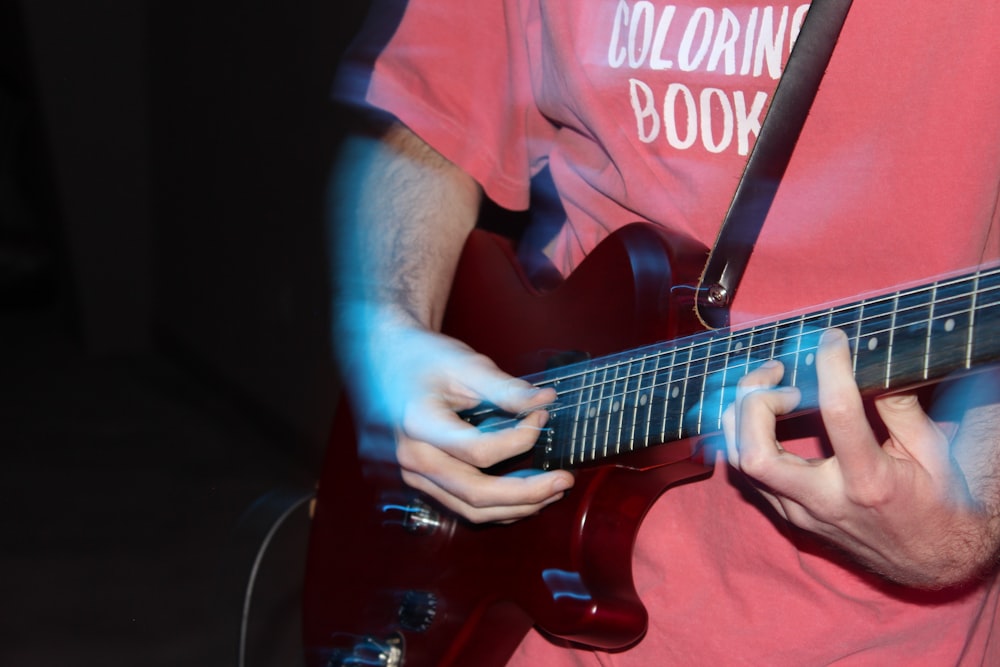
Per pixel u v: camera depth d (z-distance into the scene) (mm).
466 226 1369
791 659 1021
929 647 968
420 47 1384
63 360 5070
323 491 1331
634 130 1135
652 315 1030
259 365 3912
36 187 5668
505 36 1332
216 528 3189
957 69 899
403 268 1321
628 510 1058
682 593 1076
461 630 1164
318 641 1300
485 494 1061
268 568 2609
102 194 5047
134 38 4910
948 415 941
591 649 1139
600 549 1061
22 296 5816
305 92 3301
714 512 1054
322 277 3246
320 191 3223
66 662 2449
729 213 1006
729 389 912
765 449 828
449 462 1092
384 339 1246
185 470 3629
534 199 1429
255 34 3682
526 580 1100
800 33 968
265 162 3688
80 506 3352
